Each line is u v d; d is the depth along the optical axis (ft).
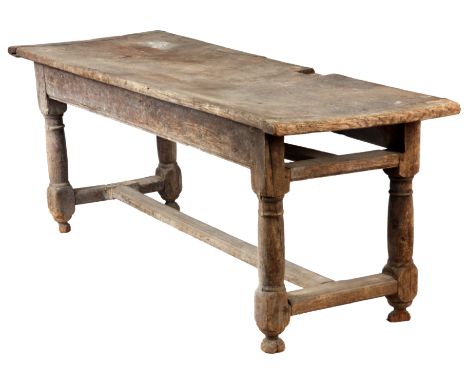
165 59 17.63
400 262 15.44
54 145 19.08
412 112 14.43
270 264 14.58
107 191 19.58
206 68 16.94
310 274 15.74
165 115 15.88
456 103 14.76
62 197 19.27
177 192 20.16
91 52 18.26
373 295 15.33
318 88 15.56
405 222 15.30
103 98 17.21
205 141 15.19
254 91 15.42
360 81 15.90
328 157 14.71
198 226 17.61
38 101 18.98
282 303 14.70
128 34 19.56
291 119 13.89
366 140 15.38
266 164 14.20
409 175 15.07
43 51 18.42
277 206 14.42
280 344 14.84
